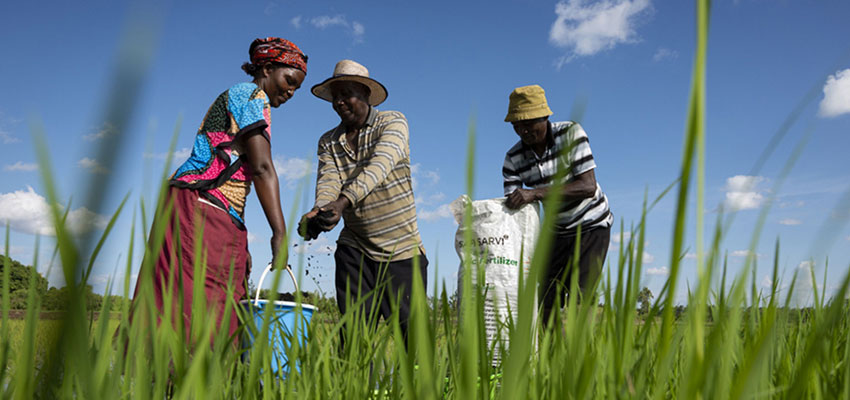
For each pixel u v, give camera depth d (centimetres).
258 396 105
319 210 319
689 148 30
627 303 57
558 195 32
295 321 100
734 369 82
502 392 33
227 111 280
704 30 28
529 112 423
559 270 438
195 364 57
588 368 51
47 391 28
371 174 349
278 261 60
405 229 381
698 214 31
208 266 247
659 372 43
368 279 383
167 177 52
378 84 390
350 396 109
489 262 351
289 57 310
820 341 38
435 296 79
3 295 56
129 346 59
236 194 273
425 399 47
